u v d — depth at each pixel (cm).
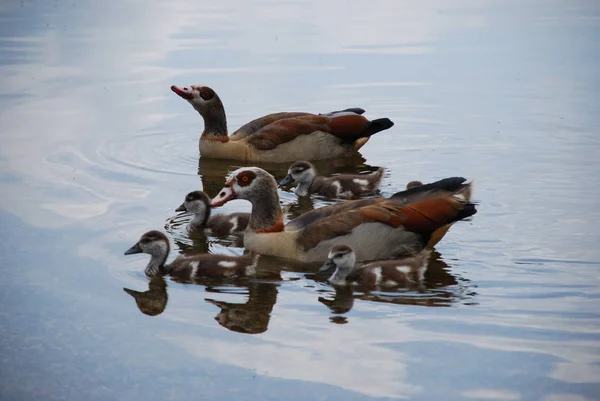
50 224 1559
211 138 2047
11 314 1230
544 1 3628
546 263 1401
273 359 1117
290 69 2644
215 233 1583
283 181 1822
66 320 1220
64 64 2670
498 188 1766
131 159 1978
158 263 1373
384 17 3328
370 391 1042
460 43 2938
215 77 2561
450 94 2430
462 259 1423
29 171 1852
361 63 2711
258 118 2158
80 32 3066
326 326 1202
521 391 1037
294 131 2042
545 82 2511
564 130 2128
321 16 3350
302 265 1423
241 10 3478
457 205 1448
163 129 2202
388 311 1245
